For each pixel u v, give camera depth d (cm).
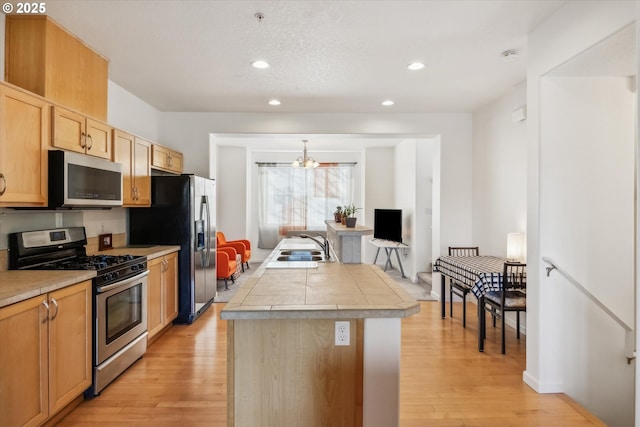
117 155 336
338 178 855
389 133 522
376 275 241
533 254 275
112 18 262
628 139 270
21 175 225
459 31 283
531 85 278
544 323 269
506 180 434
